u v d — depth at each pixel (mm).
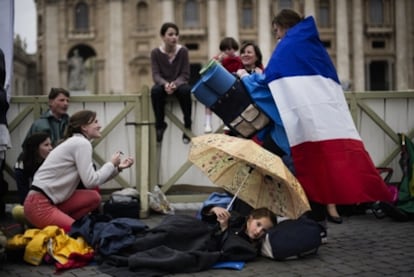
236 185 6039
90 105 8719
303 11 60125
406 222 7789
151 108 8688
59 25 61062
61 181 6207
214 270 5258
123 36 60188
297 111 5832
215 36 59469
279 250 5512
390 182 9133
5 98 6535
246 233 5801
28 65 66500
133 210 8070
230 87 6109
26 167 7297
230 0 59250
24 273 5301
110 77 60000
